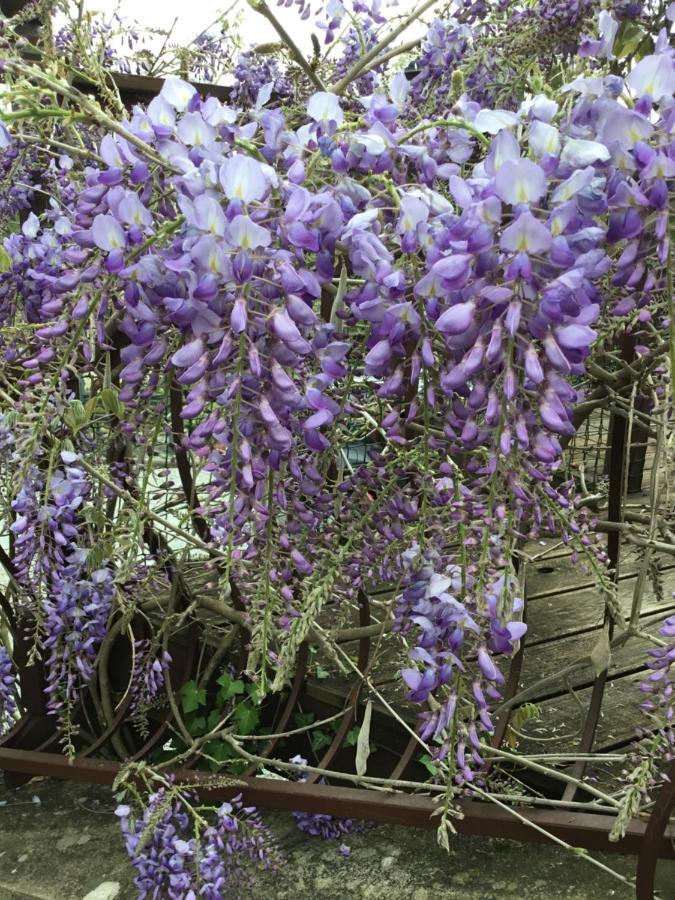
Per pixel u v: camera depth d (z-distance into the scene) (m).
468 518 0.43
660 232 0.31
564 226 0.31
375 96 0.41
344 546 0.47
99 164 0.56
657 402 0.58
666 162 0.31
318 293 0.36
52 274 0.62
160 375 0.44
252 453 0.37
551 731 0.73
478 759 0.48
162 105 0.40
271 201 0.36
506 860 0.64
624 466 0.67
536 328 0.31
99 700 0.85
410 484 0.48
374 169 0.41
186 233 0.35
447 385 0.33
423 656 0.43
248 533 0.42
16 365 0.64
